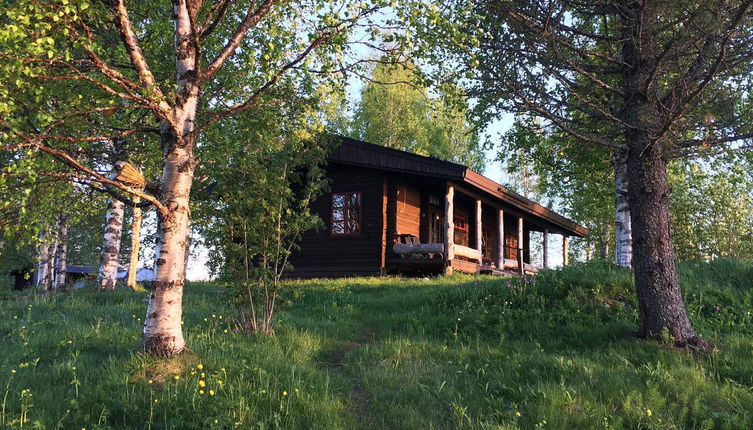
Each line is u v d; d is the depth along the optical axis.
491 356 7.07
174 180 6.06
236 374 5.56
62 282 17.02
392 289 13.33
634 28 7.74
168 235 5.94
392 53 7.30
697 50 7.48
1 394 4.81
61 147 6.80
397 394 5.64
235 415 4.47
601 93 9.38
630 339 7.39
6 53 4.78
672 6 7.12
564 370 6.08
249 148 8.28
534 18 8.37
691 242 28.70
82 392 4.86
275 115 7.87
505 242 26.30
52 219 7.11
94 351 6.67
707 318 8.59
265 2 6.79
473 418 4.98
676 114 6.97
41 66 5.30
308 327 9.10
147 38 9.29
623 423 4.76
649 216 7.56
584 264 12.05
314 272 17.75
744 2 6.14
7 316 9.44
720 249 29.67
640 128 7.52
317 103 7.36
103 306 10.72
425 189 19.56
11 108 5.00
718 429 4.71
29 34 4.84
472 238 22.94
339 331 9.15
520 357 6.82
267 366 6.03
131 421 4.39
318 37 6.79
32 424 4.01
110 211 13.63
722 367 6.16
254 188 8.25
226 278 8.27
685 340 7.06
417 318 9.68
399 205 17.83
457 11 7.00
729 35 6.43
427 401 5.45
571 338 7.85
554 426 4.63
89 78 5.33
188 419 4.40
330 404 5.11
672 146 7.29
